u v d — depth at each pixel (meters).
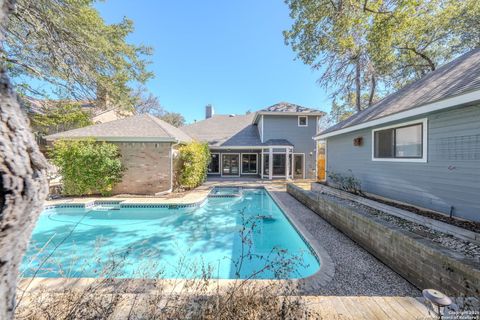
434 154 5.71
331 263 4.17
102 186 10.54
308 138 19.19
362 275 3.77
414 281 3.49
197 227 7.53
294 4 10.49
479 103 4.62
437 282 3.11
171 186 11.41
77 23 5.63
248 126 22.67
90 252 5.47
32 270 3.12
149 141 11.16
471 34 12.08
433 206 5.76
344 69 14.82
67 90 6.47
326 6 9.26
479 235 4.04
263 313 2.20
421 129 6.14
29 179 1.06
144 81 8.30
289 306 2.22
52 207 8.89
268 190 12.84
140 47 8.15
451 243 4.09
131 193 11.18
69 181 10.30
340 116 21.64
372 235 4.62
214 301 2.38
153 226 7.62
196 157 13.20
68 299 2.34
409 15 8.13
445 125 5.41
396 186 7.12
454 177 5.20
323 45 10.95
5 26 1.10
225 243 6.21
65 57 5.64
